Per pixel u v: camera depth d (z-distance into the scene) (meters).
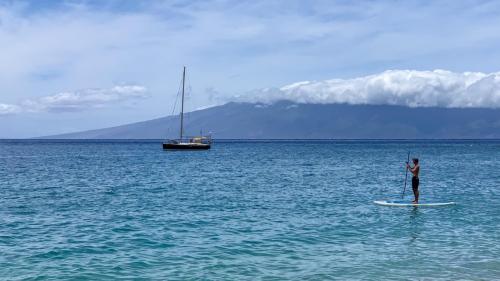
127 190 41.91
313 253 18.77
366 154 133.75
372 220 26.06
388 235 22.12
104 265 17.09
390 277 15.75
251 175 59.19
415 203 31.92
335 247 19.75
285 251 19.08
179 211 29.42
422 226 24.30
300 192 40.28
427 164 83.12
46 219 26.61
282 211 29.41
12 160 99.81
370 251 19.08
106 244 20.28
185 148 151.75
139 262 17.47
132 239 21.25
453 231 23.06
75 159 104.44
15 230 23.39
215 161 95.12
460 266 16.97
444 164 82.94
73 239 21.27
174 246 19.89
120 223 25.23
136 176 57.72
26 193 39.75
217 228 23.80
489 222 25.39
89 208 30.83
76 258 18.02
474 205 31.69
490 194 38.25
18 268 16.72
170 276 15.86
